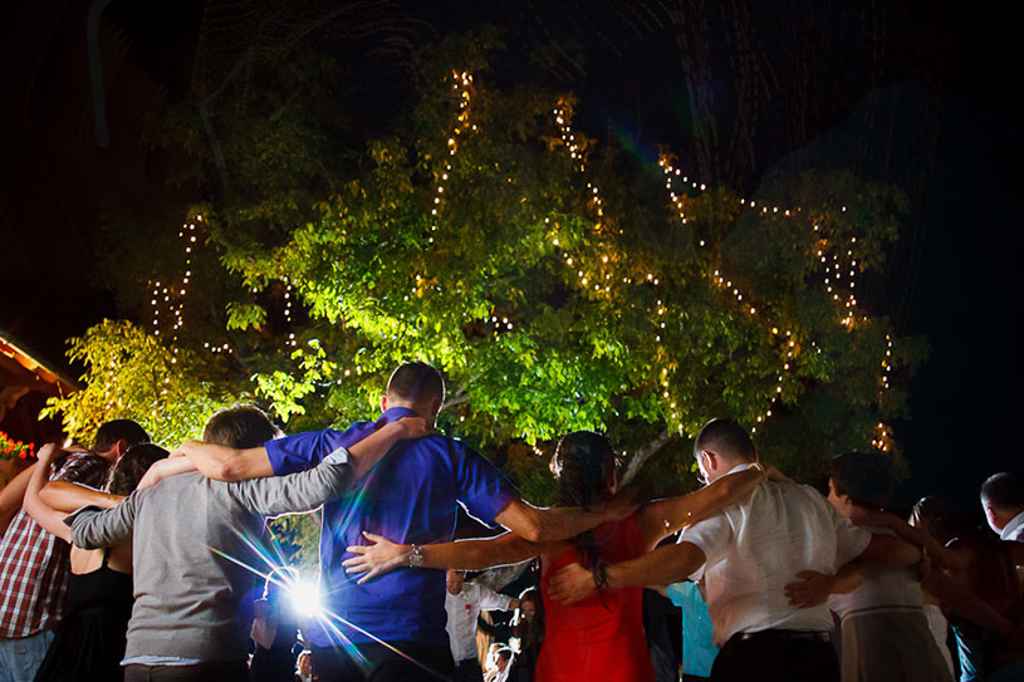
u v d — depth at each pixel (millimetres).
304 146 13102
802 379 13789
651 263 12188
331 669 3770
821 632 4094
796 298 12859
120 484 4641
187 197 15031
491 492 3914
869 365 13180
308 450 3904
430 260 11156
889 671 4281
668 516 4125
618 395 13008
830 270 13516
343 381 11766
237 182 13820
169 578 3924
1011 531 5543
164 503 3994
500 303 12594
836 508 4578
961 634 4941
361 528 3842
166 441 11469
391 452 3906
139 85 14680
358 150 15234
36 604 5094
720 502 4062
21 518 5191
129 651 3936
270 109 14195
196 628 3887
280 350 12992
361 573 3768
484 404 11602
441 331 11242
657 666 4922
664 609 5070
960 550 4906
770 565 4047
